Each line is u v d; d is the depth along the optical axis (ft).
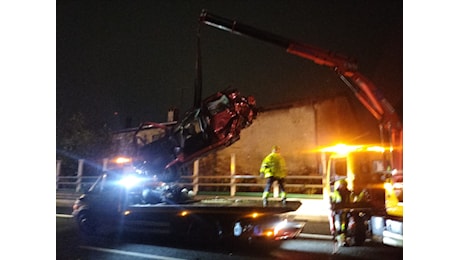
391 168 20.47
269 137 51.24
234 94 23.99
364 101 22.50
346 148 28.27
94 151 61.87
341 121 46.70
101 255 21.43
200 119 24.09
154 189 26.89
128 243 24.44
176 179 26.99
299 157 48.85
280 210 22.08
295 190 46.32
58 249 22.86
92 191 28.09
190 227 24.41
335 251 21.27
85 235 27.27
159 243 24.43
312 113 48.73
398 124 21.04
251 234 22.48
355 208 22.52
